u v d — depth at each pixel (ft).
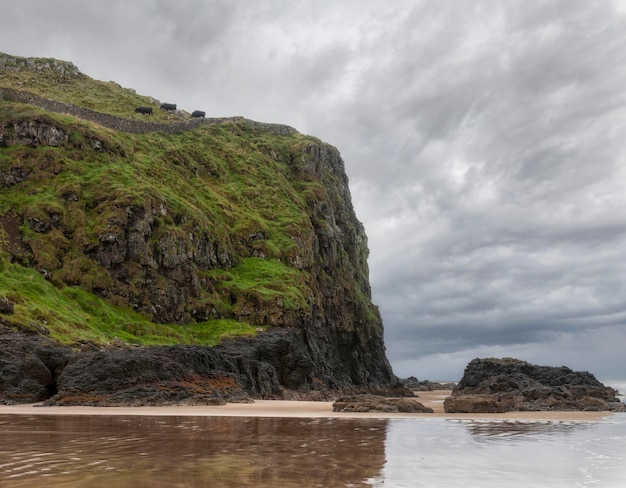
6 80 407.44
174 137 370.53
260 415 116.16
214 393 152.97
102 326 205.26
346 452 59.06
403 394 335.06
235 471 45.96
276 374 211.41
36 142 262.88
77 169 262.06
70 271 221.87
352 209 467.93
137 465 48.24
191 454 55.57
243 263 295.69
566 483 44.62
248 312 256.11
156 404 135.64
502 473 48.47
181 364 157.69
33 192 245.65
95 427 83.46
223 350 205.26
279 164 416.46
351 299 366.63
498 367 221.46
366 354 364.99
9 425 85.87
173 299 240.73
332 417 114.21
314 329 294.87
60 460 50.67
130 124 348.38
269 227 332.80
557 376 212.43
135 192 252.62
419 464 52.16
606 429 94.84
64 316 189.78
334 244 370.53
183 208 272.10
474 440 74.59
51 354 153.38
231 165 379.14
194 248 262.67
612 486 43.62
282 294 266.57
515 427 97.04
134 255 238.27
